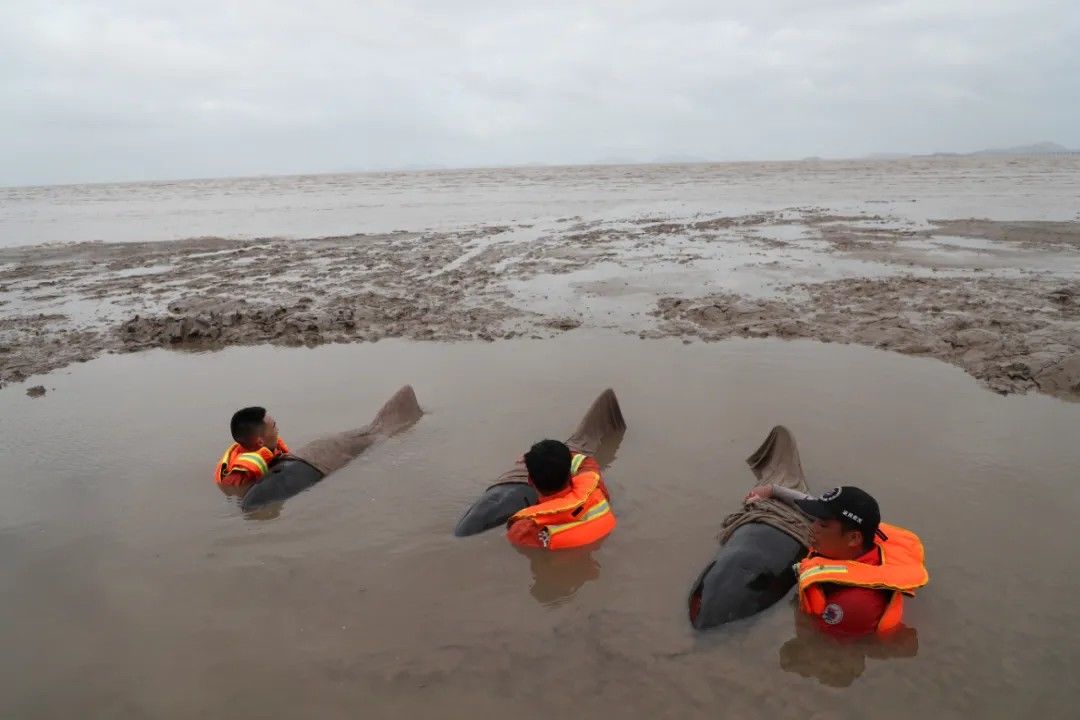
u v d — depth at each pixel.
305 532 5.13
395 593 4.39
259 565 4.73
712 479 5.56
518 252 17.38
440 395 7.67
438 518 5.25
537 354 9.00
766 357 8.45
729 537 4.58
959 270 12.91
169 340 10.45
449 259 16.69
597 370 8.24
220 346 10.20
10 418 7.61
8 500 5.77
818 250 15.77
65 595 4.47
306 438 6.73
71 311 12.84
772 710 3.38
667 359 8.54
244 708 3.50
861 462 5.67
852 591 3.77
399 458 6.23
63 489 5.93
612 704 3.45
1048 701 3.35
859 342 8.89
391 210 32.16
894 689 3.49
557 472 4.76
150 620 4.20
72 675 3.77
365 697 3.54
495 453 6.23
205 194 57.09
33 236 26.52
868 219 21.14
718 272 13.63
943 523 4.78
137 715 3.48
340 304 12.24
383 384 8.15
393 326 10.76
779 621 3.98
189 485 5.93
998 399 6.91
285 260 17.55
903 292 11.25
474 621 4.09
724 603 3.96
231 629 4.09
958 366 7.88
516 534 4.82
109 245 22.34
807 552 4.30
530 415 7.00
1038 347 8.09
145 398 8.09
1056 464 5.53
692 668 3.67
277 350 9.88
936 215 21.45
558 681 3.61
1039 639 3.74
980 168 56.22
